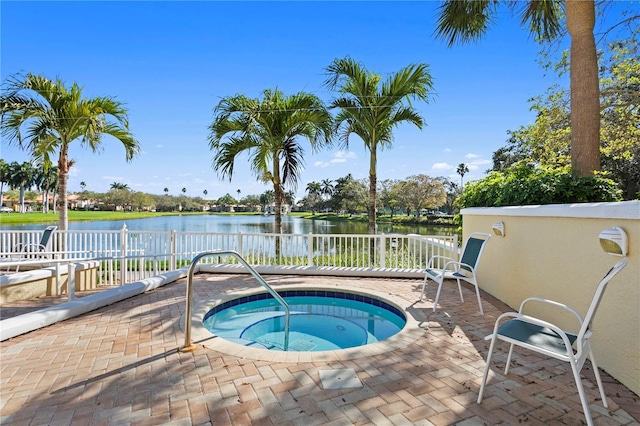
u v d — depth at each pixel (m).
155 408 2.07
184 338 3.26
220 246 7.54
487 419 1.96
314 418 1.97
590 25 4.68
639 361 2.22
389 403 2.14
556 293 3.34
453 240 6.55
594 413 2.02
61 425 1.90
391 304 4.76
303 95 7.77
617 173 10.55
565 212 3.10
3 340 3.16
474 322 3.82
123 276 6.14
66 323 3.70
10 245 6.86
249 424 1.91
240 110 7.70
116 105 8.00
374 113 7.84
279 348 3.88
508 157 18.44
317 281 6.17
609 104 7.12
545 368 2.64
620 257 2.43
